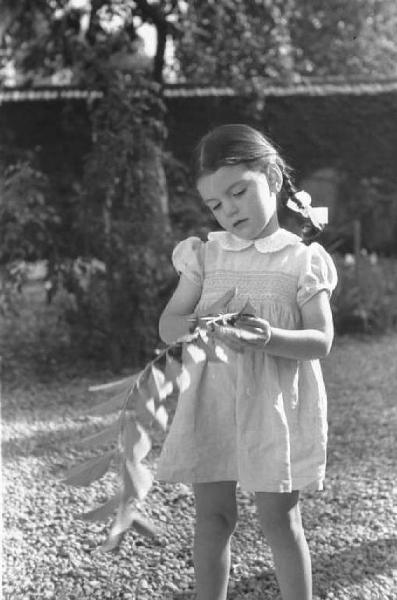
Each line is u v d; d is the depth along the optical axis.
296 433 1.94
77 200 5.83
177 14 6.32
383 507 3.12
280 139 10.34
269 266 2.00
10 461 3.86
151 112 6.26
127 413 1.48
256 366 1.93
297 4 9.04
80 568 2.64
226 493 2.04
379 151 10.52
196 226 6.59
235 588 2.46
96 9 6.04
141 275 5.80
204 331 1.71
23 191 5.66
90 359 6.17
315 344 1.88
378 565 2.62
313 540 2.82
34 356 6.29
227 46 7.01
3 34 6.51
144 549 2.76
